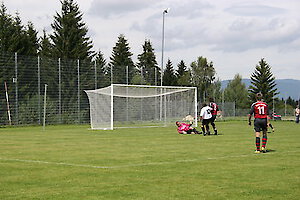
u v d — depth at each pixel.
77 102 36.31
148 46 72.50
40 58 33.97
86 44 48.72
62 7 49.00
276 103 78.25
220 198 6.99
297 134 22.31
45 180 8.48
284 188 7.75
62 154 12.75
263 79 78.62
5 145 15.77
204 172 9.40
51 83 34.62
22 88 32.72
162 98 33.62
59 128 29.48
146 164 10.59
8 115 31.69
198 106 39.59
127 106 35.03
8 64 31.84
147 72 41.81
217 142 16.97
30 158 11.79
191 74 63.69
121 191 7.47
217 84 65.81
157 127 30.25
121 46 63.81
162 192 7.40
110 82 38.78
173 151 13.56
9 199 6.89
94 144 16.12
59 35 48.16
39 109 33.66
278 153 13.01
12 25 41.28
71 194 7.24
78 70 36.31
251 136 20.50
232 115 47.22
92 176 8.91
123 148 14.55
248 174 9.16
